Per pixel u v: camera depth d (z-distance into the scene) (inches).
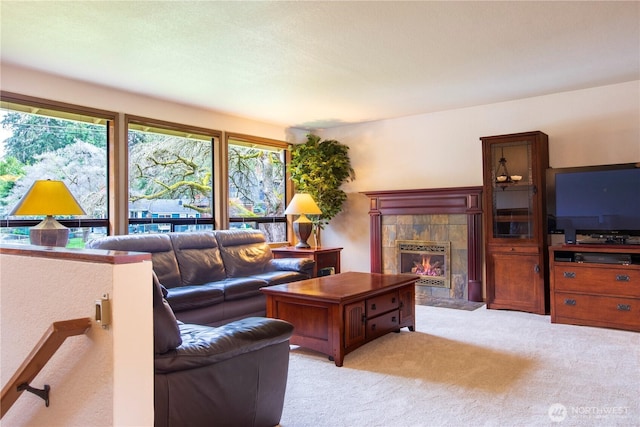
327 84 173.0
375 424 87.8
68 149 165.9
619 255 156.1
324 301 125.1
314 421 89.7
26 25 116.3
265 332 85.2
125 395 53.3
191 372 74.6
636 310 152.8
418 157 232.8
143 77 161.3
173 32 121.6
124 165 178.7
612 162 182.5
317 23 117.3
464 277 213.2
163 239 166.1
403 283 151.1
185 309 142.6
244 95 187.3
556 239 194.1
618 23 120.9
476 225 207.9
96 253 56.7
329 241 265.4
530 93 192.9
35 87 153.7
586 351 131.7
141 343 55.2
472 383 108.0
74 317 58.0
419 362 124.3
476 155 215.5
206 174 217.3
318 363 125.2
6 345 70.4
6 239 149.8
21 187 153.6
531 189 183.9
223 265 182.4
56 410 60.2
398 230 232.4
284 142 256.1
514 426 85.7
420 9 110.1
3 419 69.0
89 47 132.0
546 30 124.7
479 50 139.5
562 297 165.5
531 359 125.3
